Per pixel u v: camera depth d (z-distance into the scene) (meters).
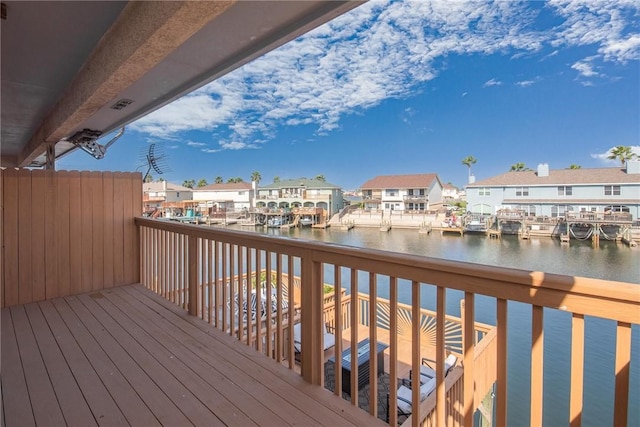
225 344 2.64
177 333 2.86
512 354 5.05
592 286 1.06
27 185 3.66
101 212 4.17
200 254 3.29
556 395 4.67
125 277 4.36
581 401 1.12
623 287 1.01
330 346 4.64
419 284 1.58
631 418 5.07
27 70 3.05
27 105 4.06
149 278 4.25
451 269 1.41
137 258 4.45
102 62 2.53
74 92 3.22
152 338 2.76
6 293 3.52
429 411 2.90
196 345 2.63
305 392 2.00
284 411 1.82
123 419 1.77
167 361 2.38
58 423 1.74
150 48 1.99
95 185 4.12
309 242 2.06
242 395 1.97
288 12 1.99
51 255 3.80
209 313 3.07
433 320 5.49
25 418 1.77
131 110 3.80
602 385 3.99
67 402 1.91
